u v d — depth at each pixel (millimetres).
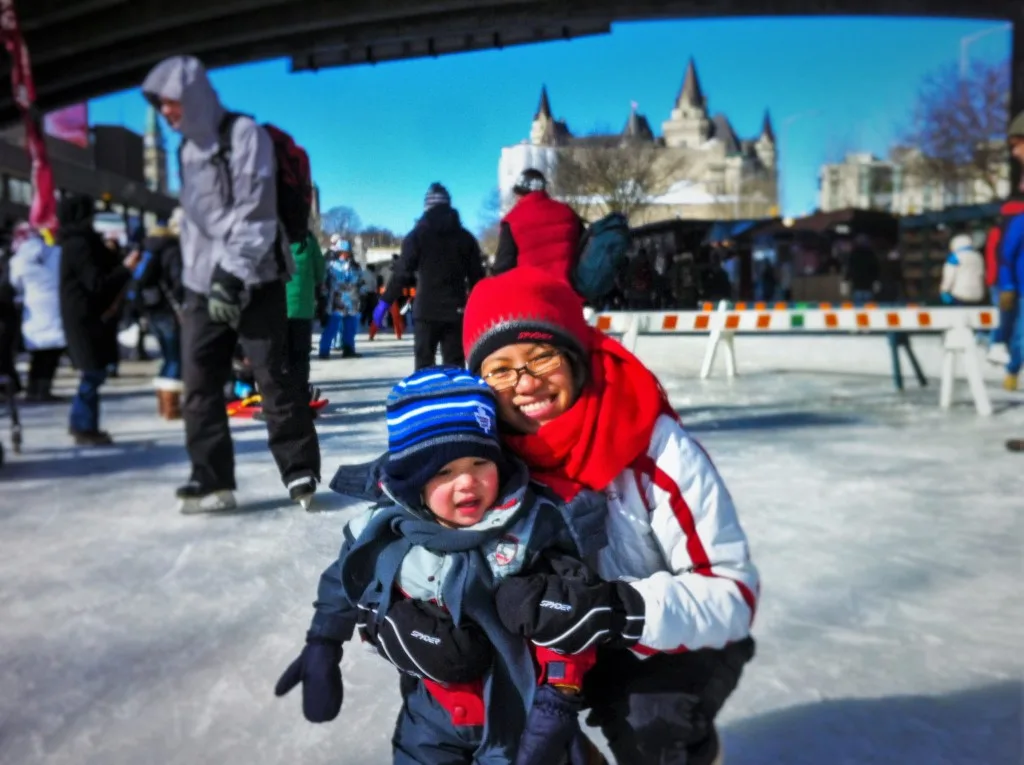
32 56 27953
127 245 7980
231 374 3482
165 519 3266
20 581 2641
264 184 2189
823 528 3045
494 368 1250
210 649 2086
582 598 1147
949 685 1887
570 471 1232
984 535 2943
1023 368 5613
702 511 1247
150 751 1685
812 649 2080
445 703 1273
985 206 17500
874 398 6461
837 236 18844
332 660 1384
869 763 1596
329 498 1801
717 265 5645
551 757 1166
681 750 1241
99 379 5289
